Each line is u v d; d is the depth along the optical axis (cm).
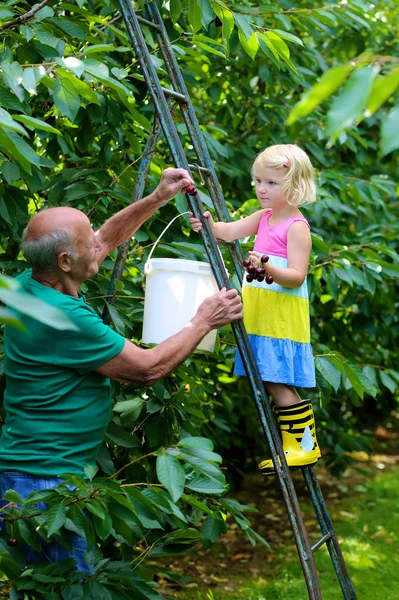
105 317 268
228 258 313
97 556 220
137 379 219
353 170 479
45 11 251
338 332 473
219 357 324
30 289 219
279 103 450
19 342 217
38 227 218
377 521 532
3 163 253
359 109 96
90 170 304
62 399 217
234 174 411
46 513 192
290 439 254
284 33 278
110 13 327
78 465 220
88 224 225
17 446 219
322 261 363
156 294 238
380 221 489
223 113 439
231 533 512
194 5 274
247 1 364
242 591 409
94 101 231
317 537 502
